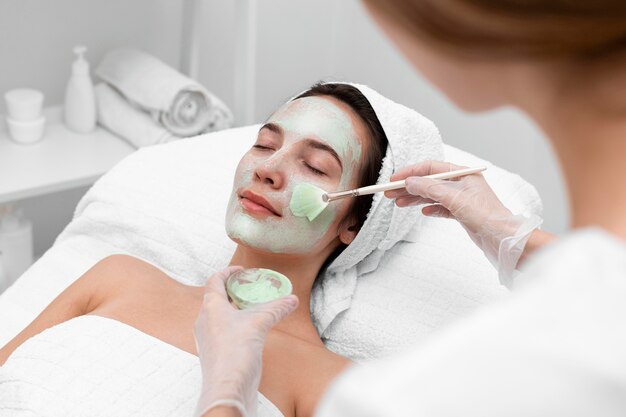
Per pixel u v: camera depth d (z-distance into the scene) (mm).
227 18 2707
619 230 451
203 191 1777
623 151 451
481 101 497
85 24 2445
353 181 1509
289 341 1439
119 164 1857
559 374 397
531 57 434
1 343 1613
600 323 406
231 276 1259
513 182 1817
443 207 1480
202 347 1104
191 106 2377
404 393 406
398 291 1632
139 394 1304
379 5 440
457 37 428
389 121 1560
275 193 1455
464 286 1629
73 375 1316
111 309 1454
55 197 2574
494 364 405
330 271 1627
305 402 1353
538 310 419
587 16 406
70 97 2389
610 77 440
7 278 2285
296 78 2965
